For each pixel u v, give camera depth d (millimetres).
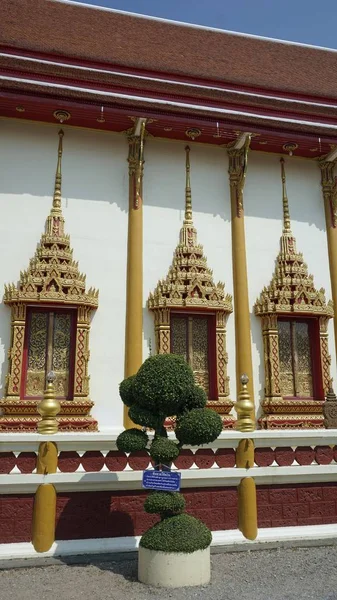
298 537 7586
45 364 11414
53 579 6121
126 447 6422
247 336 12477
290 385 12703
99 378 11477
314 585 5945
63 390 11383
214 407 11734
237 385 12219
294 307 12633
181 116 12055
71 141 12570
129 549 7039
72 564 6617
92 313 11797
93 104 11539
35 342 11477
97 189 12453
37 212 11977
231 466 7684
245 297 12672
